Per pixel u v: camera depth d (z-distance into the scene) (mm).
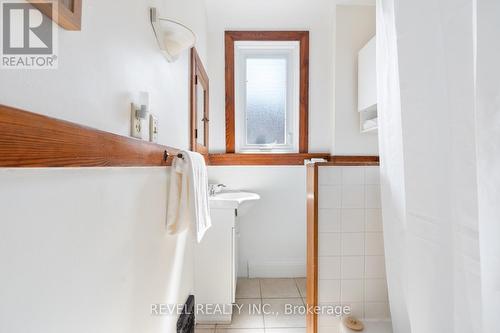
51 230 446
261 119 2416
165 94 1076
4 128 324
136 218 779
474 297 684
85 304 539
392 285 1127
